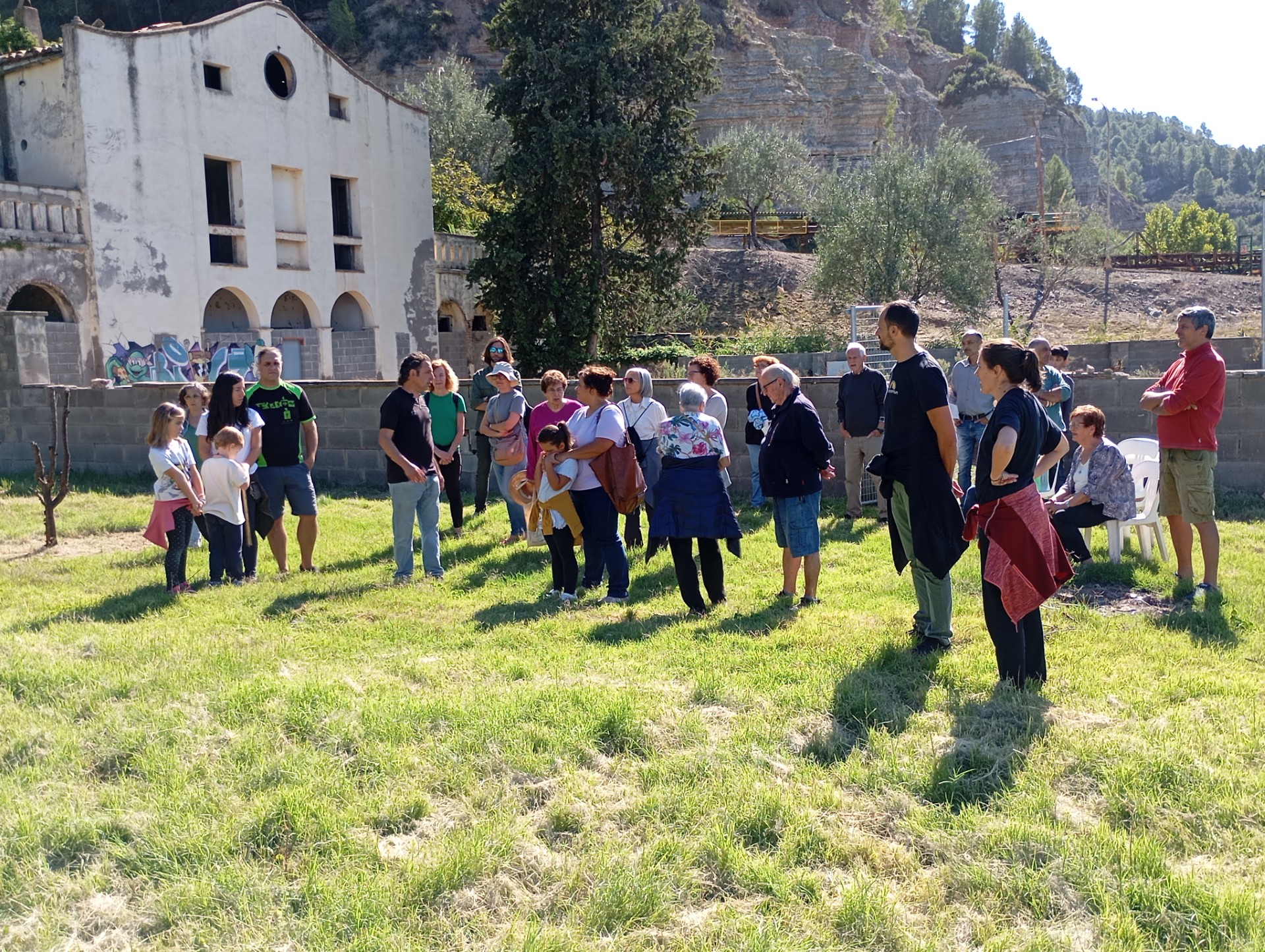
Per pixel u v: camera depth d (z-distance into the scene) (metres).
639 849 4.13
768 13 97.56
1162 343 29.08
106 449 16.55
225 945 3.56
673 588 8.47
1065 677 5.88
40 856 4.04
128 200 24.78
